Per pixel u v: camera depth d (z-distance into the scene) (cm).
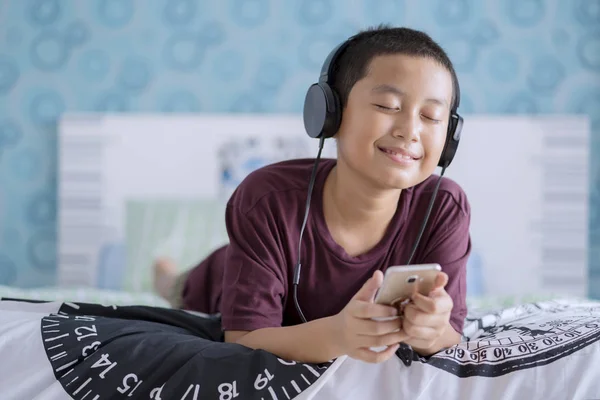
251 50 299
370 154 88
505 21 296
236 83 299
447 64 90
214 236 272
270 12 299
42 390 79
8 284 301
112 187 287
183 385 78
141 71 300
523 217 282
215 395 77
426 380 78
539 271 281
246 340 93
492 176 283
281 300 103
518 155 282
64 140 288
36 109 300
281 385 77
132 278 262
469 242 109
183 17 300
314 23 299
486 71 296
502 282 282
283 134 287
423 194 105
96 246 287
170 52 300
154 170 287
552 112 296
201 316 114
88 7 300
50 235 300
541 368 79
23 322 85
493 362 80
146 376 79
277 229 100
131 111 300
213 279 151
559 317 101
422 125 87
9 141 301
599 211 293
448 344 90
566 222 281
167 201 281
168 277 217
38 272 301
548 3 296
